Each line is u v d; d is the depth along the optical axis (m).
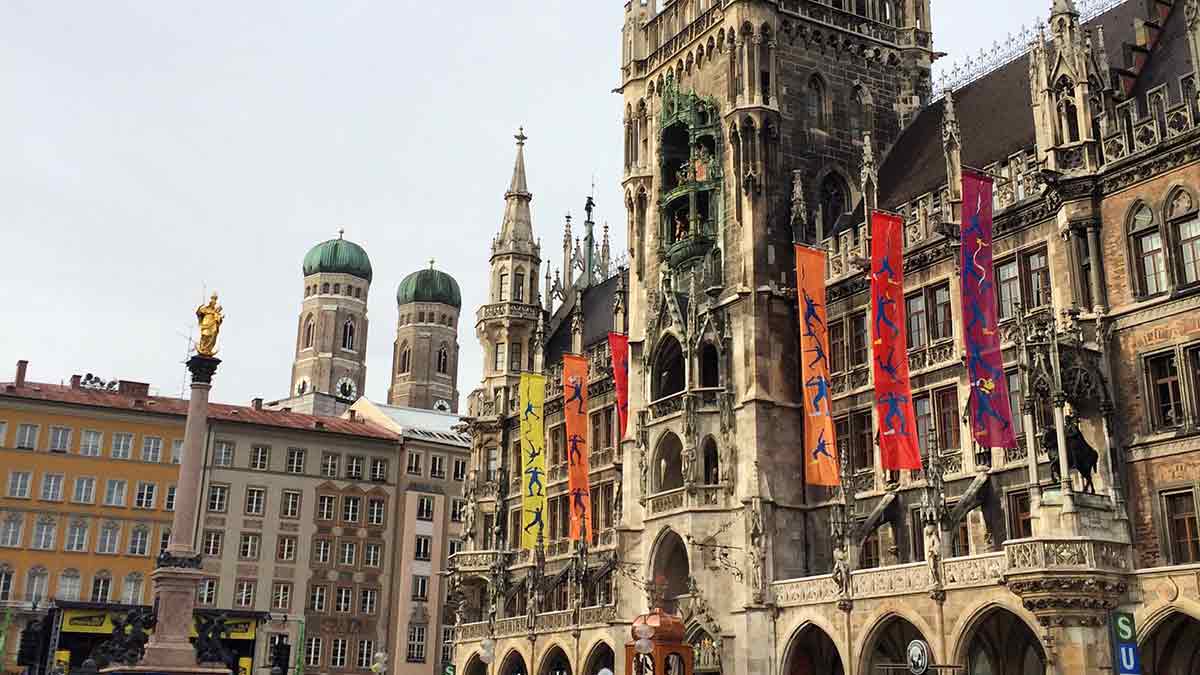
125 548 95.00
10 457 92.75
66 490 94.00
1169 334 39.38
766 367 54.62
